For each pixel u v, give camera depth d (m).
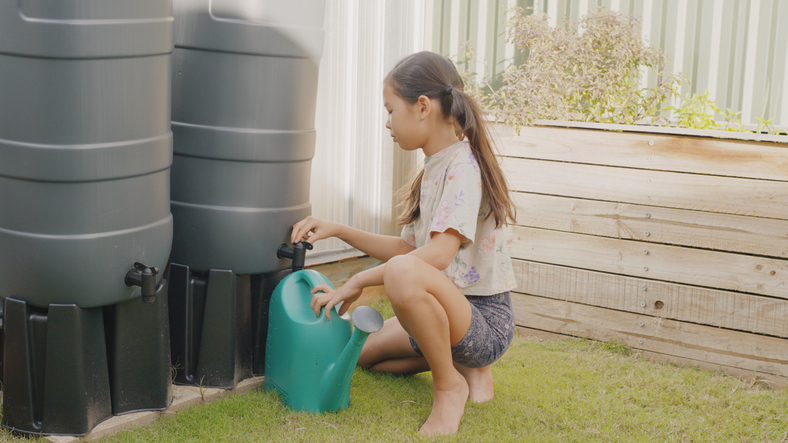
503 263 1.88
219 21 1.76
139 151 1.56
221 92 1.80
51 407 1.58
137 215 1.59
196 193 1.86
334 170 2.82
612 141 2.56
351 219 2.93
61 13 1.39
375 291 2.96
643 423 1.86
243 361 1.98
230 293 1.89
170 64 1.66
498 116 2.75
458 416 1.74
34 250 1.50
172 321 1.92
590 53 2.97
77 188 1.48
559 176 2.67
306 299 1.88
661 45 3.24
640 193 2.54
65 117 1.44
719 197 2.40
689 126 2.90
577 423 1.83
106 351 1.69
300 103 1.89
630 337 2.59
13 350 1.58
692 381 2.27
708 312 2.44
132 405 1.74
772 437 1.83
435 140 1.80
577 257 2.67
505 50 3.35
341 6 2.74
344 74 2.80
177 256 1.90
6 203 1.51
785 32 3.05
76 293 1.54
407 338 2.02
